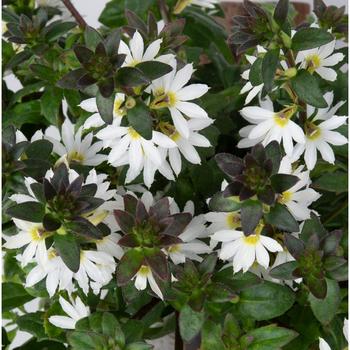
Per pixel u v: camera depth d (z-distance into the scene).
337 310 0.24
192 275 0.23
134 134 0.23
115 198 0.24
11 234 0.25
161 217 0.22
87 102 0.23
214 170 0.26
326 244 0.22
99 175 0.24
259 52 0.23
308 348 0.25
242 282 0.23
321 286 0.22
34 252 0.22
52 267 0.23
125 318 0.25
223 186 0.23
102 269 0.23
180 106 0.23
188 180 0.26
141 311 0.25
